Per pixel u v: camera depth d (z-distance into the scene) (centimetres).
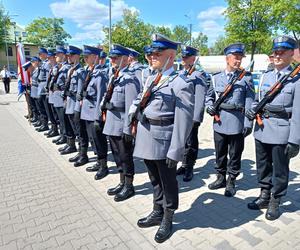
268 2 1666
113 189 411
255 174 475
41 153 599
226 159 415
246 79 382
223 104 385
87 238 310
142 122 298
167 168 297
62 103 587
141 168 508
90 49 472
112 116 391
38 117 858
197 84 421
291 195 396
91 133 469
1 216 354
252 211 357
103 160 466
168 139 295
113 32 2981
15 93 1858
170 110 291
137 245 298
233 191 400
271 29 1792
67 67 591
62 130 655
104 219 346
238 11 1817
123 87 383
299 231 314
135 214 357
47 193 416
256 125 347
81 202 388
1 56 5322
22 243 302
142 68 396
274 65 329
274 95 321
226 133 385
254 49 1888
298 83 304
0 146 648
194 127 432
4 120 941
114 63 396
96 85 455
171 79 287
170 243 299
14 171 500
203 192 413
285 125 319
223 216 348
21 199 397
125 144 383
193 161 454
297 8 1591
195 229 322
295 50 314
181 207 370
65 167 518
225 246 292
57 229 326
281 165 327
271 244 294
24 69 853
